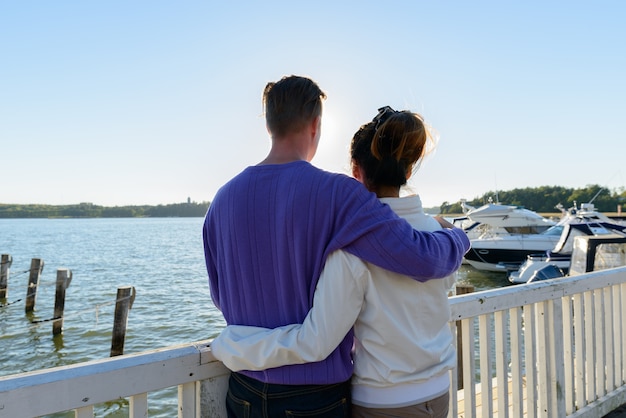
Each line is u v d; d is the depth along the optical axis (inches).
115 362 54.9
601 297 129.8
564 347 118.6
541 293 108.0
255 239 52.5
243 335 53.5
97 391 52.6
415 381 55.1
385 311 52.5
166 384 58.1
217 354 55.8
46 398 49.2
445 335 60.0
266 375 52.4
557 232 924.0
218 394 63.1
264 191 53.0
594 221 748.0
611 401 130.8
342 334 50.3
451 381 90.0
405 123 57.1
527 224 1019.3
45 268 1147.9
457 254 55.1
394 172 57.6
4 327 536.1
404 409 54.5
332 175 52.3
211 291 61.2
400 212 56.3
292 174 52.5
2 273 721.6
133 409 56.8
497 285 833.5
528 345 107.4
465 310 91.2
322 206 50.5
